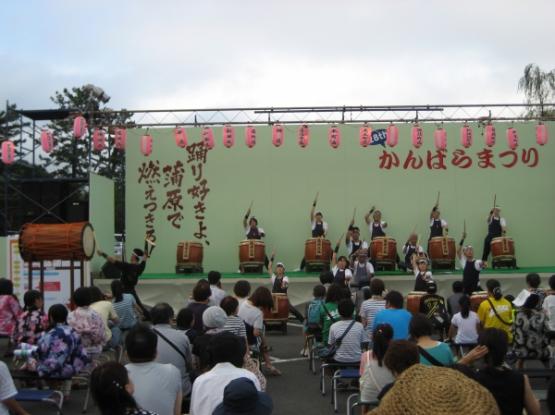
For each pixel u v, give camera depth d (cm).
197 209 1559
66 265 1259
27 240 967
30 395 589
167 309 558
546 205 1559
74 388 787
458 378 198
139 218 1560
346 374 671
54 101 2500
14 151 1359
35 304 772
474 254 1547
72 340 663
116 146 1420
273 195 1559
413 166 1558
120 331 862
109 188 1562
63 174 2216
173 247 1555
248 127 1398
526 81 2039
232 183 1561
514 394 385
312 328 850
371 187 1554
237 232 1553
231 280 1377
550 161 1564
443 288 1376
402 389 196
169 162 1565
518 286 1380
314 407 707
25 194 1500
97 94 2377
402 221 1552
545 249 1553
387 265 1405
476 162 1559
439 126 1536
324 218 1552
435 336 970
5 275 1414
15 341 767
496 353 392
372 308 773
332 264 1434
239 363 414
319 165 1560
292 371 891
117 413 304
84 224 984
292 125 1565
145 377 411
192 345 587
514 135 1423
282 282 1205
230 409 333
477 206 1554
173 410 415
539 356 753
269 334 1205
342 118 1545
